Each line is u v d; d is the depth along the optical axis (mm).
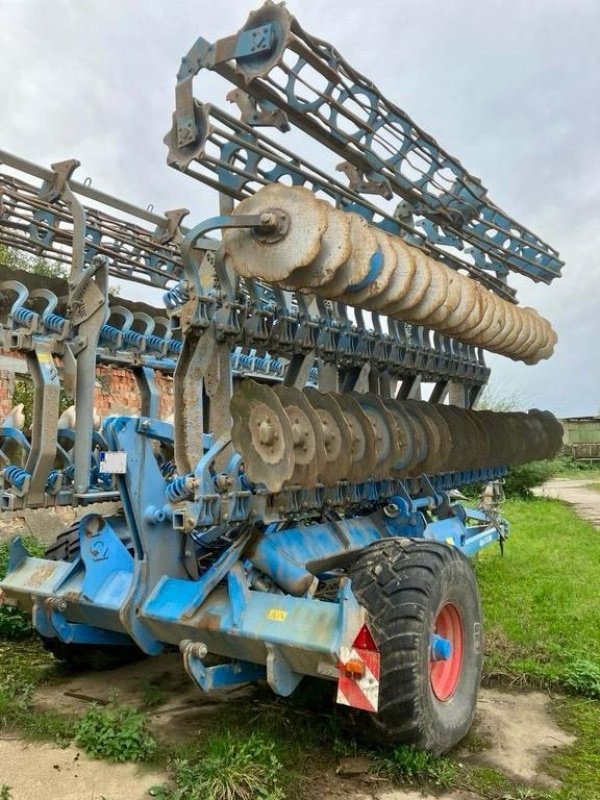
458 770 3641
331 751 3672
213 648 3717
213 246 4223
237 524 3963
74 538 4926
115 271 5926
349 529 4934
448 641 3863
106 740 3590
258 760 3424
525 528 12180
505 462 7203
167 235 6141
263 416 3609
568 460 32562
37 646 5223
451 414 5938
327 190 4734
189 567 4113
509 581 7879
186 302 3994
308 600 3518
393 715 3490
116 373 7613
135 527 3883
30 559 4539
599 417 35094
